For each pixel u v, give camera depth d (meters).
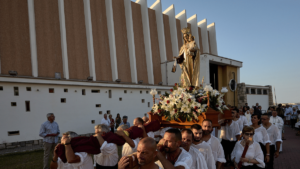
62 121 14.14
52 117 7.55
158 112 4.95
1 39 14.98
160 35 26.83
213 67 27.27
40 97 13.30
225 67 27.23
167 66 26.02
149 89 19.84
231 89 27.09
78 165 3.55
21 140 12.31
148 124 4.75
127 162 2.34
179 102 4.54
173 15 28.14
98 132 3.82
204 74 22.38
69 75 18.58
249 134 4.43
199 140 3.74
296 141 12.65
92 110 15.87
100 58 21.06
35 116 12.99
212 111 4.33
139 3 26.03
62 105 14.26
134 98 18.77
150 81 24.77
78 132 14.89
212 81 27.31
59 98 14.16
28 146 12.36
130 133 3.93
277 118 9.18
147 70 25.22
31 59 16.11
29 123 12.72
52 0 17.94
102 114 16.45
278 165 7.55
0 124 11.66
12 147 11.91
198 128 3.71
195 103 4.45
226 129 6.78
